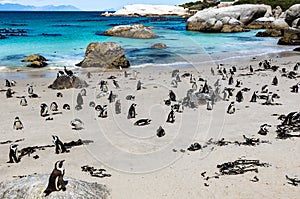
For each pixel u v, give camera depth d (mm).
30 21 104438
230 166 10852
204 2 139375
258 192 9453
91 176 10109
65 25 83062
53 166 10828
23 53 36906
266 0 92938
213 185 9773
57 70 27984
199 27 63812
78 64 29266
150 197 9156
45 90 21328
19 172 10453
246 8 70500
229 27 62906
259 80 23719
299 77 24766
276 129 14180
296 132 13891
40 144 12617
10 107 17734
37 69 28406
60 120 15430
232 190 9539
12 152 11094
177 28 69125
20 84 23125
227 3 96062
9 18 127500
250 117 15719
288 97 19422
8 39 49219
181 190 9500
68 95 19984
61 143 11852
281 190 9562
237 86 21641
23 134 13711
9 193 8227
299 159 11414
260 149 12172
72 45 43406
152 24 81875
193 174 10336
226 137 13117
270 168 10781
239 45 43969
